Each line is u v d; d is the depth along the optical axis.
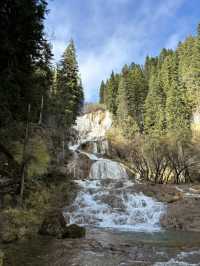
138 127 70.25
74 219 24.91
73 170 44.12
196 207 26.73
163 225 24.66
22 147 22.55
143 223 25.41
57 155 39.69
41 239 16.11
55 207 25.86
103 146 60.44
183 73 79.81
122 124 72.19
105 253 13.22
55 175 33.59
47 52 24.52
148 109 70.44
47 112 35.44
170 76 80.00
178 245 15.66
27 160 22.05
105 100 106.31
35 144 23.92
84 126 92.81
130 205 28.19
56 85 46.50
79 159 48.06
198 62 76.00
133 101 79.19
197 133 60.06
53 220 17.97
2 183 21.47
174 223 24.50
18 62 18.59
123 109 77.38
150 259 12.34
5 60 17.45
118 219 25.38
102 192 30.33
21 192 21.28
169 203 28.36
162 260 12.19
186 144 51.09
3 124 20.34
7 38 16.05
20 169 22.23
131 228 23.09
